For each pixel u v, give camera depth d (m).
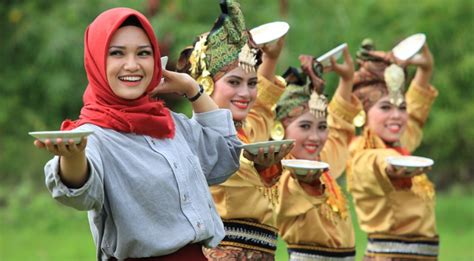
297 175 13.12
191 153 10.39
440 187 33.44
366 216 15.87
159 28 28.00
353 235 14.74
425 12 29.27
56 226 28.36
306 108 14.29
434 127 29.39
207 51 12.62
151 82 10.14
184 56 12.99
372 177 15.55
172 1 28.62
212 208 10.41
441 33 29.22
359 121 15.48
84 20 31.17
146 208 9.90
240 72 12.62
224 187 12.31
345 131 15.40
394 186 15.55
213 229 10.27
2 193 30.59
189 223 10.04
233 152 10.93
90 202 9.55
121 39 9.94
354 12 29.50
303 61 14.39
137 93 10.02
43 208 29.22
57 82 31.12
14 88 31.89
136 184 9.87
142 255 9.94
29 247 25.39
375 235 15.84
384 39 28.89
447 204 31.30
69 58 31.17
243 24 12.70
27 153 31.98
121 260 10.02
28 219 28.91
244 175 12.30
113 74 9.94
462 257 23.52
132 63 9.95
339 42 28.92
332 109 15.40
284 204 13.84
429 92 17.33
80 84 31.66
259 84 13.95
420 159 15.05
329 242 14.20
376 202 15.71
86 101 10.15
